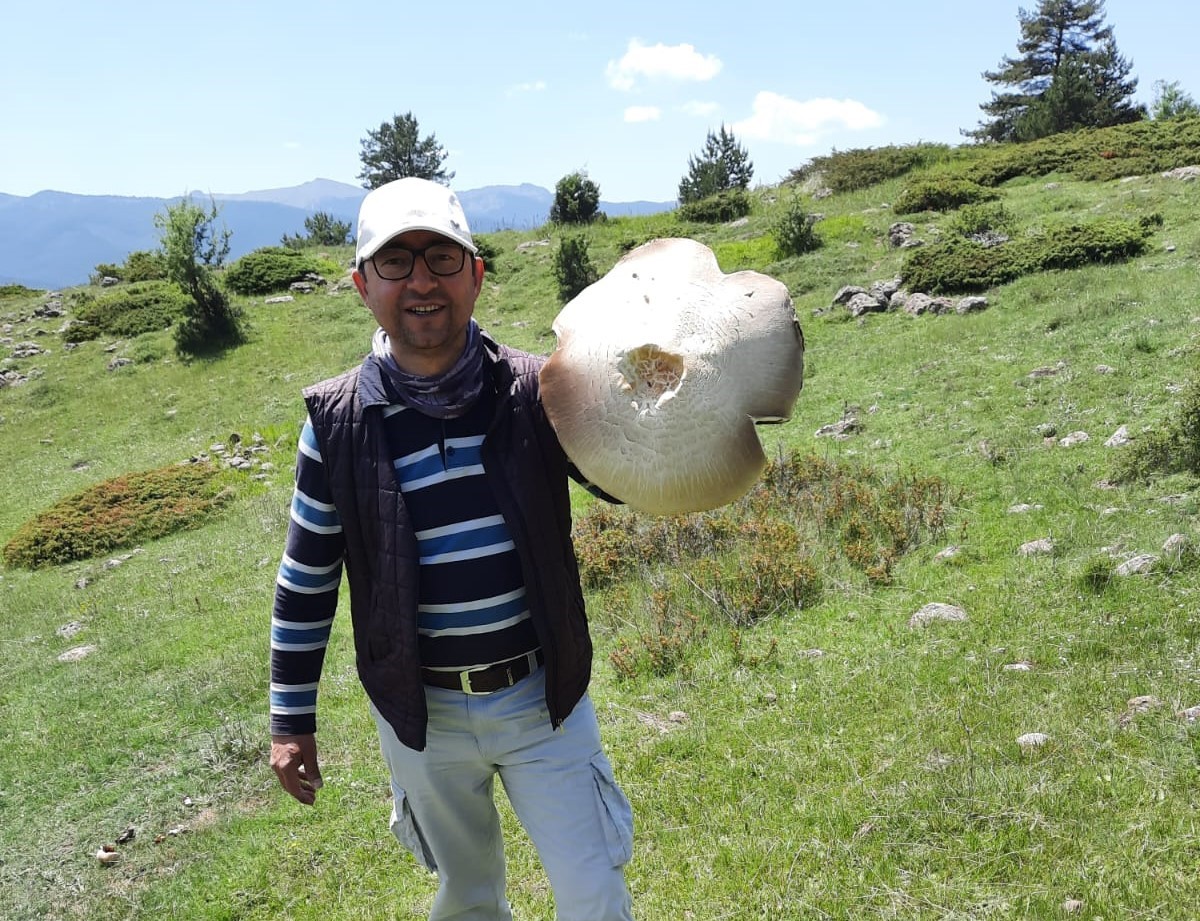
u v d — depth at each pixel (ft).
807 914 11.00
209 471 51.16
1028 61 180.96
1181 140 70.85
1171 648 15.20
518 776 8.36
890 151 93.20
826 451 31.76
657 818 13.75
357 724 19.49
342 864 14.56
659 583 22.98
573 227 97.81
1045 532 21.33
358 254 7.61
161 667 26.23
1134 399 28.07
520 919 11.91
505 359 8.18
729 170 125.70
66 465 59.98
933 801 12.54
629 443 7.41
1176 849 10.77
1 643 31.78
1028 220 59.11
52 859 16.78
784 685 17.16
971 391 33.65
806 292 57.98
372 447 7.85
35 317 92.68
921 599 19.57
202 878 15.05
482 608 7.95
